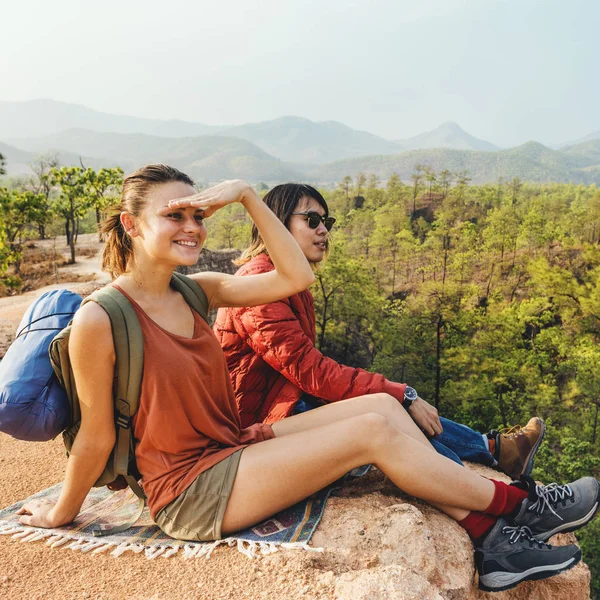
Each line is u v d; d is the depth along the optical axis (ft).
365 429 7.27
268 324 8.83
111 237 7.25
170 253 6.97
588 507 7.78
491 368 160.35
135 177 6.97
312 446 7.18
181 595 6.35
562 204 384.68
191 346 7.34
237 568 6.73
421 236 383.04
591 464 105.81
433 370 172.14
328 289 185.98
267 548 7.01
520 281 265.34
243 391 9.73
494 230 313.12
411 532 7.09
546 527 7.80
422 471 7.34
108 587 6.64
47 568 7.18
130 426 7.32
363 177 504.84
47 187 217.56
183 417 7.25
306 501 8.26
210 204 7.00
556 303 206.39
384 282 295.28
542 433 10.36
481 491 7.54
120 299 6.91
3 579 6.96
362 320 201.05
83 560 7.30
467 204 410.52
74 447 7.27
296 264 8.06
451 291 207.62
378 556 6.84
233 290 8.31
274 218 7.95
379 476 9.29
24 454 13.01
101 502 9.19
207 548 7.16
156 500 7.52
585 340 179.52
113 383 7.02
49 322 7.47
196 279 8.36
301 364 8.83
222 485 7.15
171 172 7.15
